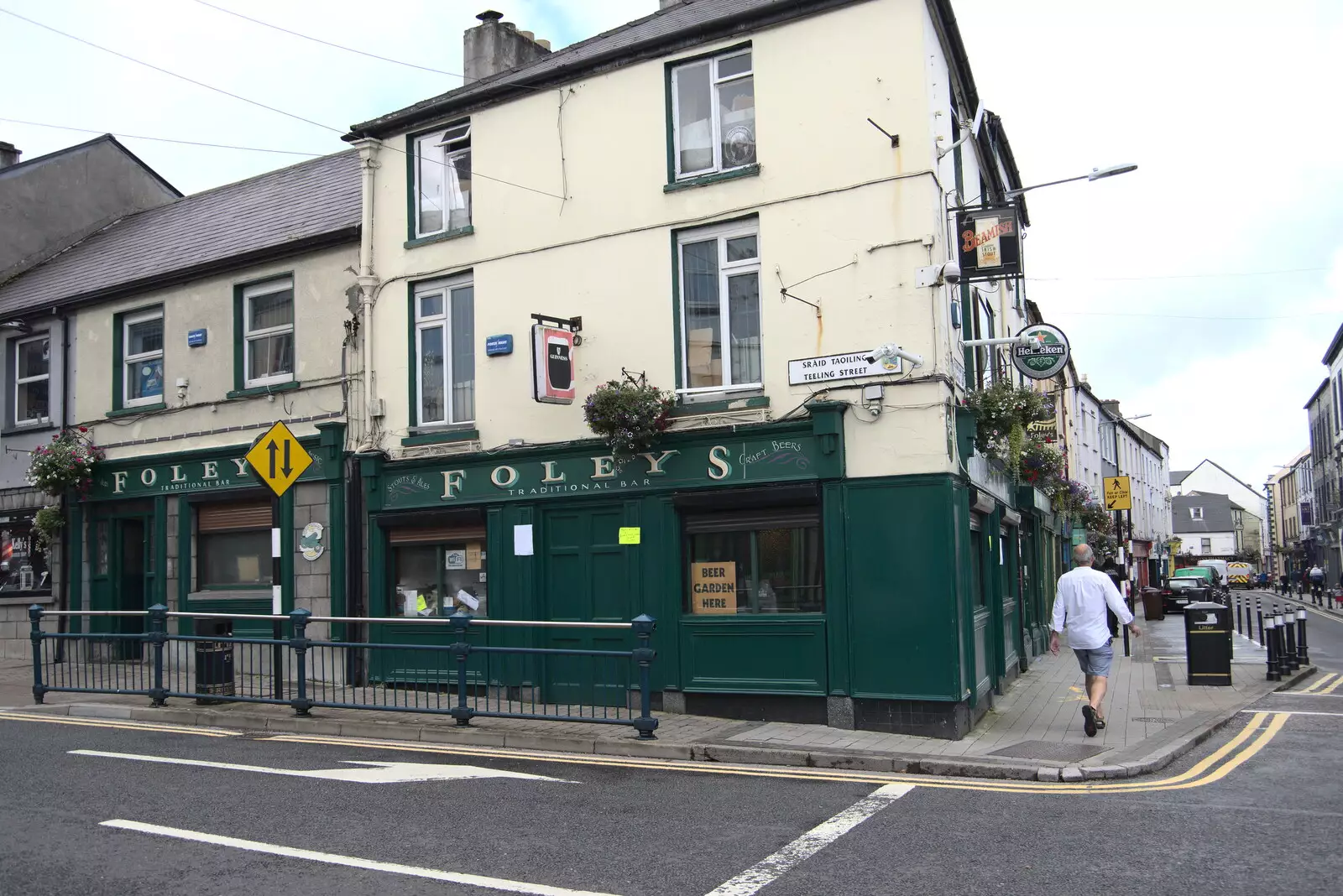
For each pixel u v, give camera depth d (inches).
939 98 456.1
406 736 414.3
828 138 443.2
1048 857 242.2
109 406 661.9
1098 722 402.6
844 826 271.4
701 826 272.5
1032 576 767.1
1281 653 595.5
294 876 228.7
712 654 450.3
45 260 807.1
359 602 545.6
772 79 456.8
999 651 535.8
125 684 500.4
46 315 697.6
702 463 454.3
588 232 496.4
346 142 569.6
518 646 494.9
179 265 647.8
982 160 637.9
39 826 269.9
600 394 452.8
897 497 416.2
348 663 538.3
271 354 608.1
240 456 596.7
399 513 531.5
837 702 420.2
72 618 660.7
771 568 448.1
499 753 382.0
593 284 492.7
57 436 666.2
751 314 463.8
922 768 348.5
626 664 466.9
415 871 232.1
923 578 409.1
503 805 294.4
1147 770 341.4
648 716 391.2
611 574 479.5
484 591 516.7
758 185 456.4
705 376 470.9
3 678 587.8
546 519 497.0
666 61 483.5
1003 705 498.0
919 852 247.4
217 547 617.3
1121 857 241.6
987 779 335.9
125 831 265.6
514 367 512.1
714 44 471.5
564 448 486.3
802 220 446.0
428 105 541.6
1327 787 313.7
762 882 224.8
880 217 431.2
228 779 328.5
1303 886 218.8
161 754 373.7
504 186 522.9
